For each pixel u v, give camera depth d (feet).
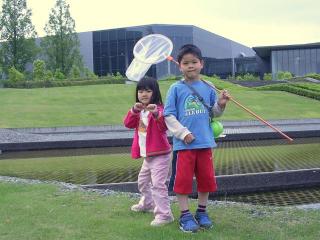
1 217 14.70
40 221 14.23
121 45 181.57
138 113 14.80
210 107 13.61
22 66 152.35
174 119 13.24
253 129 62.44
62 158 41.78
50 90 99.76
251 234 13.01
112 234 12.87
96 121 68.03
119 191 22.06
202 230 13.26
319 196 24.63
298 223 14.39
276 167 32.01
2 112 72.49
